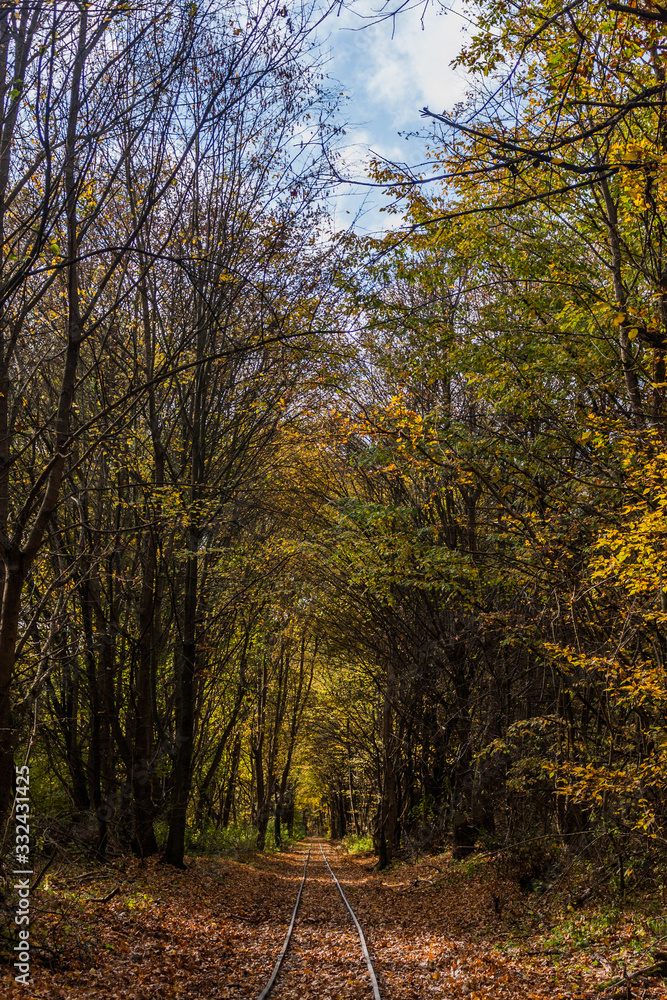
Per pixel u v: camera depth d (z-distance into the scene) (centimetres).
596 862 1248
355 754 3462
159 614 1997
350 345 1393
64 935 950
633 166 536
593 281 1352
